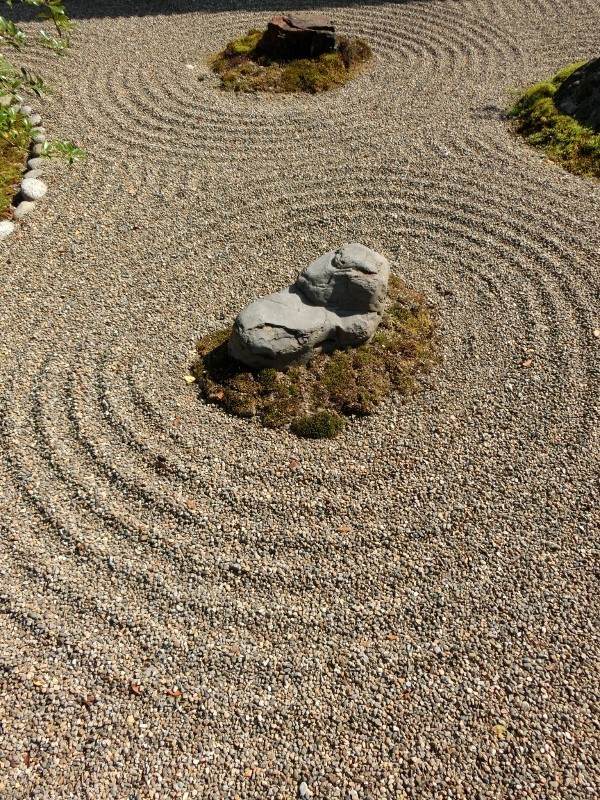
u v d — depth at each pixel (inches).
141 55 163.0
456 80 150.3
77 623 69.4
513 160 125.7
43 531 76.0
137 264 106.8
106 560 73.7
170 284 103.6
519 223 112.3
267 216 115.7
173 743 62.2
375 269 88.0
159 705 64.3
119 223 113.9
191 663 66.8
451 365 92.2
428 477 80.3
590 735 62.1
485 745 61.7
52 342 94.4
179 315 98.7
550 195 117.3
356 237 111.5
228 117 140.2
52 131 134.2
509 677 65.4
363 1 189.2
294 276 104.7
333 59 153.5
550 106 133.2
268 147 131.4
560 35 164.9
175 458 81.9
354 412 86.8
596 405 86.0
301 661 67.0
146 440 83.5
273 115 140.6
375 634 68.5
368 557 73.9
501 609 69.9
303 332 86.7
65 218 114.5
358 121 138.1
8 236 110.5
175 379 90.5
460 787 59.8
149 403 87.0
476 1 184.4
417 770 60.7
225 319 98.1
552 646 67.2
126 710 64.1
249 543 75.0
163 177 123.8
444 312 99.0
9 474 80.5
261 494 78.8
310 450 83.0
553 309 97.9
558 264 104.7
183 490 79.1
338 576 72.5
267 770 60.9
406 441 83.8
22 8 181.8
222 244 110.5
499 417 85.7
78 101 143.9
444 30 171.2
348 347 91.7
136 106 143.4
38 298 100.7
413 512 77.3
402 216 114.9
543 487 78.8
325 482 80.0
